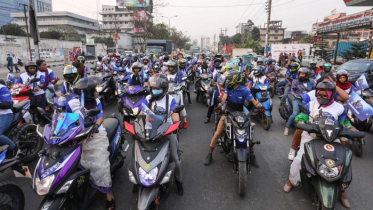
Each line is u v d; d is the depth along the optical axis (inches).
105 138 132.6
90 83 129.6
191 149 205.9
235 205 133.5
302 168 123.4
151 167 109.7
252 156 173.8
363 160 185.8
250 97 154.3
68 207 113.6
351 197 139.1
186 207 132.0
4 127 162.9
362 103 180.5
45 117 169.0
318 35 1188.5
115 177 162.2
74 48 1387.8
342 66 429.1
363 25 776.9
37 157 187.6
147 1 1585.9
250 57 710.5
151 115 124.5
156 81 140.3
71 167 106.9
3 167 123.9
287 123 235.5
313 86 226.7
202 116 304.2
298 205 132.9
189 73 375.9
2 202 111.7
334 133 112.3
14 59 858.1
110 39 2297.0
